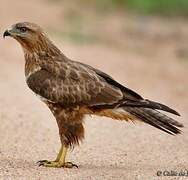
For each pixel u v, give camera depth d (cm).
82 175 1383
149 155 1593
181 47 3506
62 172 1409
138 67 2969
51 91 1484
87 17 4122
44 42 1517
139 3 4353
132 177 1371
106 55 3164
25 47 1520
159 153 1616
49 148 1634
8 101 2106
